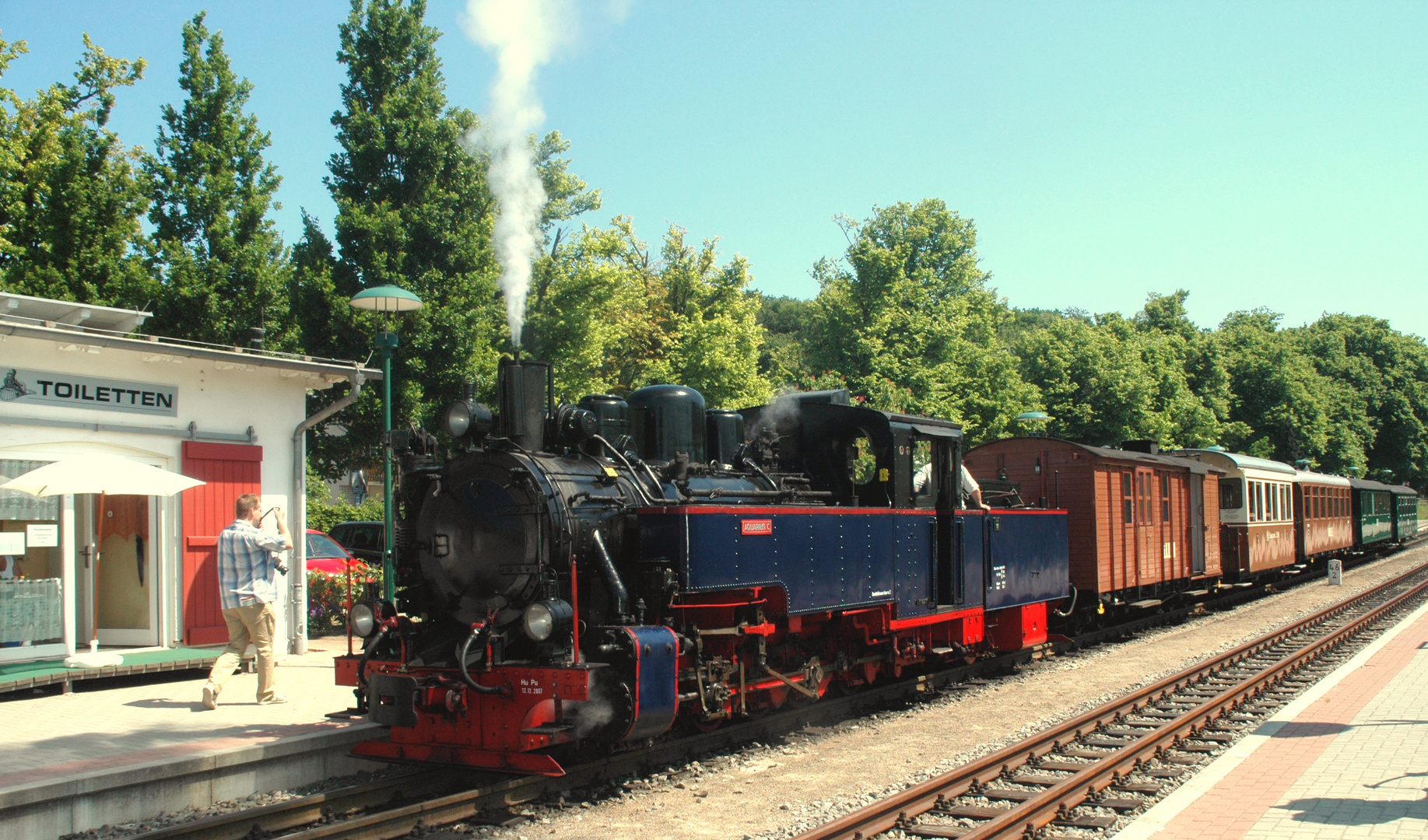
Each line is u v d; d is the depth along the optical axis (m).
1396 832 5.43
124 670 9.30
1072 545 15.37
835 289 38.00
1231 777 6.71
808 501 9.81
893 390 30.34
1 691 8.80
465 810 6.26
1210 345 53.44
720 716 8.01
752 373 32.25
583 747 7.45
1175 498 18.88
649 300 33.81
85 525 10.65
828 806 6.52
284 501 11.54
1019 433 34.22
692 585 7.34
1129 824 5.69
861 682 10.29
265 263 18.83
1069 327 41.09
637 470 8.13
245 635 8.52
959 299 37.34
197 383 10.77
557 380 24.23
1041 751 7.82
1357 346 75.00
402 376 19.06
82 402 9.80
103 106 20.05
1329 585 24.94
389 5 19.67
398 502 7.94
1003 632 12.69
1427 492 81.75
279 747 6.93
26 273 16.98
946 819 6.22
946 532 11.12
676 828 6.11
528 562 7.02
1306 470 28.92
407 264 19.14
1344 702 9.35
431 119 19.50
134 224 18.73
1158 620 17.98
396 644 7.61
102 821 6.03
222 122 18.94
